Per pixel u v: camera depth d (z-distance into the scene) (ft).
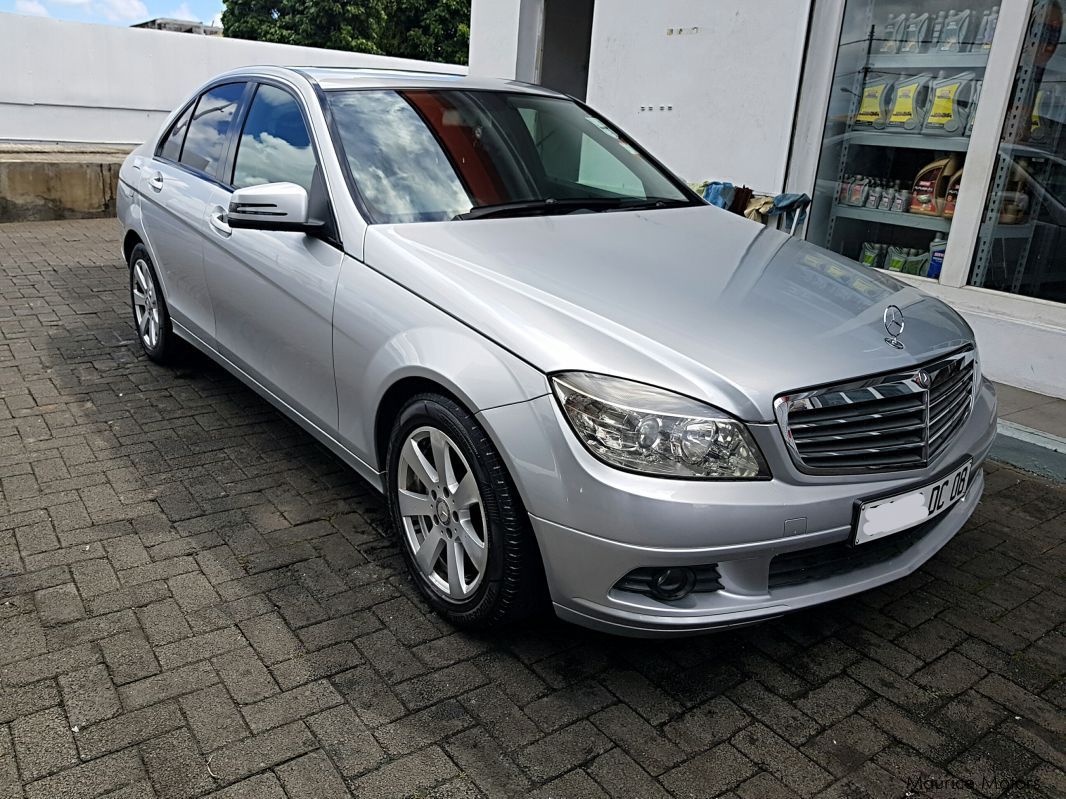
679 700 8.06
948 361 8.63
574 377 7.34
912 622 9.45
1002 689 8.41
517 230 10.02
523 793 6.88
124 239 16.24
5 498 11.19
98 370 15.99
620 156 12.99
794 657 8.78
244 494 11.57
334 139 10.59
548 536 7.51
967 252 16.76
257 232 11.41
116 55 44.16
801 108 18.37
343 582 9.67
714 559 7.16
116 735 7.25
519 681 8.20
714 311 8.35
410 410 8.74
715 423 7.13
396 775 7.00
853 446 7.69
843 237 19.29
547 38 25.94
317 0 96.37
